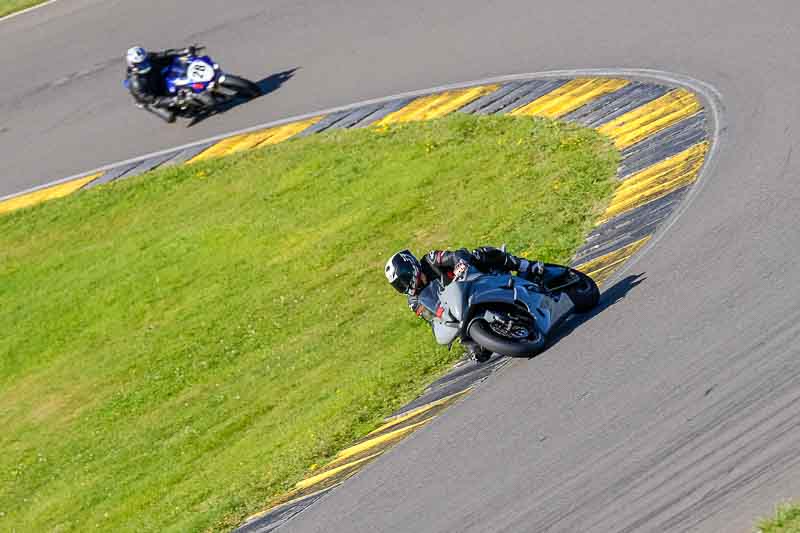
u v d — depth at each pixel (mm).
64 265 78562
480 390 38062
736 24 65938
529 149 66625
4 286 78875
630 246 45219
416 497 32312
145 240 77500
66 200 86312
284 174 78000
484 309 36969
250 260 70500
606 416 31172
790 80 54906
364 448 41188
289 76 89875
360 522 32719
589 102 67750
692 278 37750
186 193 81188
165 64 90812
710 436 27594
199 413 57031
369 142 77000
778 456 25297
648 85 65375
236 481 46812
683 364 31969
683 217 44656
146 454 55188
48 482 56844
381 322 56875
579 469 29000
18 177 92000
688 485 25953
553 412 32938
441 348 48938
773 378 28891
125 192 84250
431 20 88250
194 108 91250
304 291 64438
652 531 24750
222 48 97062
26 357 70625
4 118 99625
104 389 63469
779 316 32094
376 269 63469
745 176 45406
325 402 49875
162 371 63031
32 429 62688
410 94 80438
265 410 53750
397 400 46062
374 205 69938
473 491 30703
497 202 62781
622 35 73000
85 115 96500
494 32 82500
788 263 35250
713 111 56656
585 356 35594
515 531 27469
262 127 85438
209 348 63062
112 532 48781
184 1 108188
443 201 66625
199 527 43562
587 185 58500
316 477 41625
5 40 111500
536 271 38438
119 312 70875
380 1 94812
